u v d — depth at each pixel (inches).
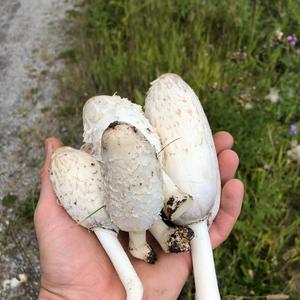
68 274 8.7
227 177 10.2
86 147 8.9
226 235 9.8
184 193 8.2
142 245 8.6
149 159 7.3
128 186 7.3
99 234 8.2
